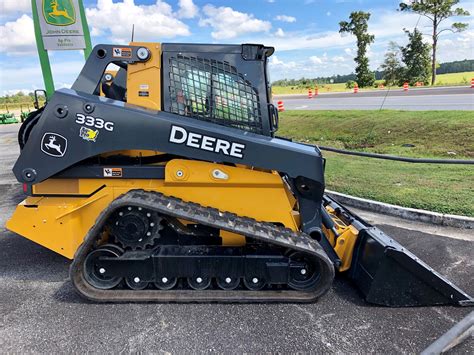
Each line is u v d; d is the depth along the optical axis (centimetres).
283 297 335
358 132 1269
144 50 344
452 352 276
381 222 538
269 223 356
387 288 329
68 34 796
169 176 346
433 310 327
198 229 359
